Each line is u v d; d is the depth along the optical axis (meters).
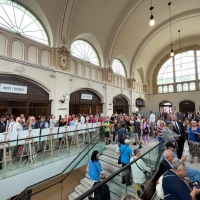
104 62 12.72
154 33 14.81
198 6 12.32
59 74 8.59
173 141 3.59
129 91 16.25
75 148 5.86
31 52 7.55
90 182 4.75
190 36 16.67
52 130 4.79
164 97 18.81
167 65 18.92
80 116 8.67
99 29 11.23
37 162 4.41
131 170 2.82
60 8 8.34
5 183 3.39
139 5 11.04
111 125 8.09
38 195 4.84
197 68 16.69
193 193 1.78
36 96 7.69
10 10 6.89
